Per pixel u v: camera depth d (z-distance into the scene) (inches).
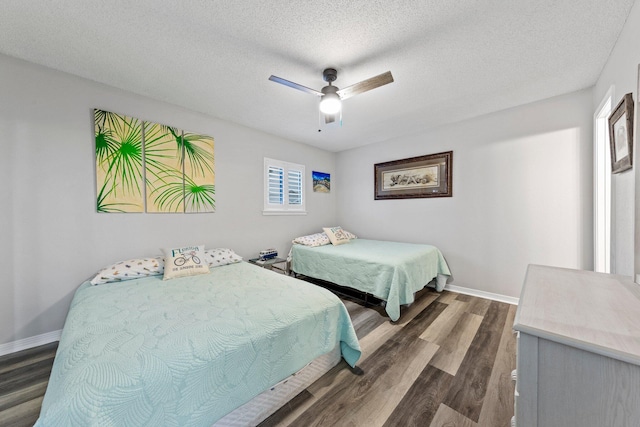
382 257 110.2
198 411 41.4
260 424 51.1
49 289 81.5
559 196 101.9
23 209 77.4
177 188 108.7
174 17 59.7
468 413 53.2
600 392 25.8
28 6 55.9
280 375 53.0
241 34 65.4
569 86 93.1
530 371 29.6
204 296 68.3
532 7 56.4
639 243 43.5
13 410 53.3
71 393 33.7
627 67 60.4
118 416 34.1
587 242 96.7
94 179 89.3
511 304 113.1
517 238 112.1
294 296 68.2
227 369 45.0
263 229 143.8
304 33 65.1
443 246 135.7
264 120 126.2
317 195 177.2
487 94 99.0
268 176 146.2
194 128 114.3
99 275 81.7
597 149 89.7
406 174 150.1
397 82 89.5
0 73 73.4
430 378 64.3
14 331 76.2
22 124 76.9
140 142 98.7
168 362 40.6
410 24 61.8
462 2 55.1
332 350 68.6
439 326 92.7
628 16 58.4
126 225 96.3
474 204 124.2
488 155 119.2
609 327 29.4
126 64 79.0
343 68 80.5
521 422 30.0
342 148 180.9
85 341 45.6
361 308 110.3
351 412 53.9
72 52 73.0
